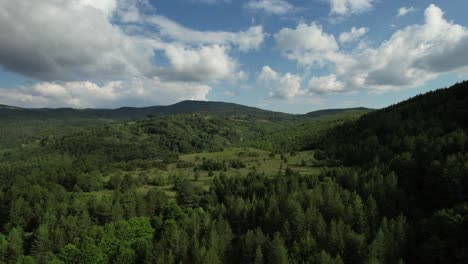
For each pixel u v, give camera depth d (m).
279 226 94.50
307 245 79.38
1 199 181.62
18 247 121.12
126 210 149.12
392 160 126.62
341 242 77.50
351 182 114.88
